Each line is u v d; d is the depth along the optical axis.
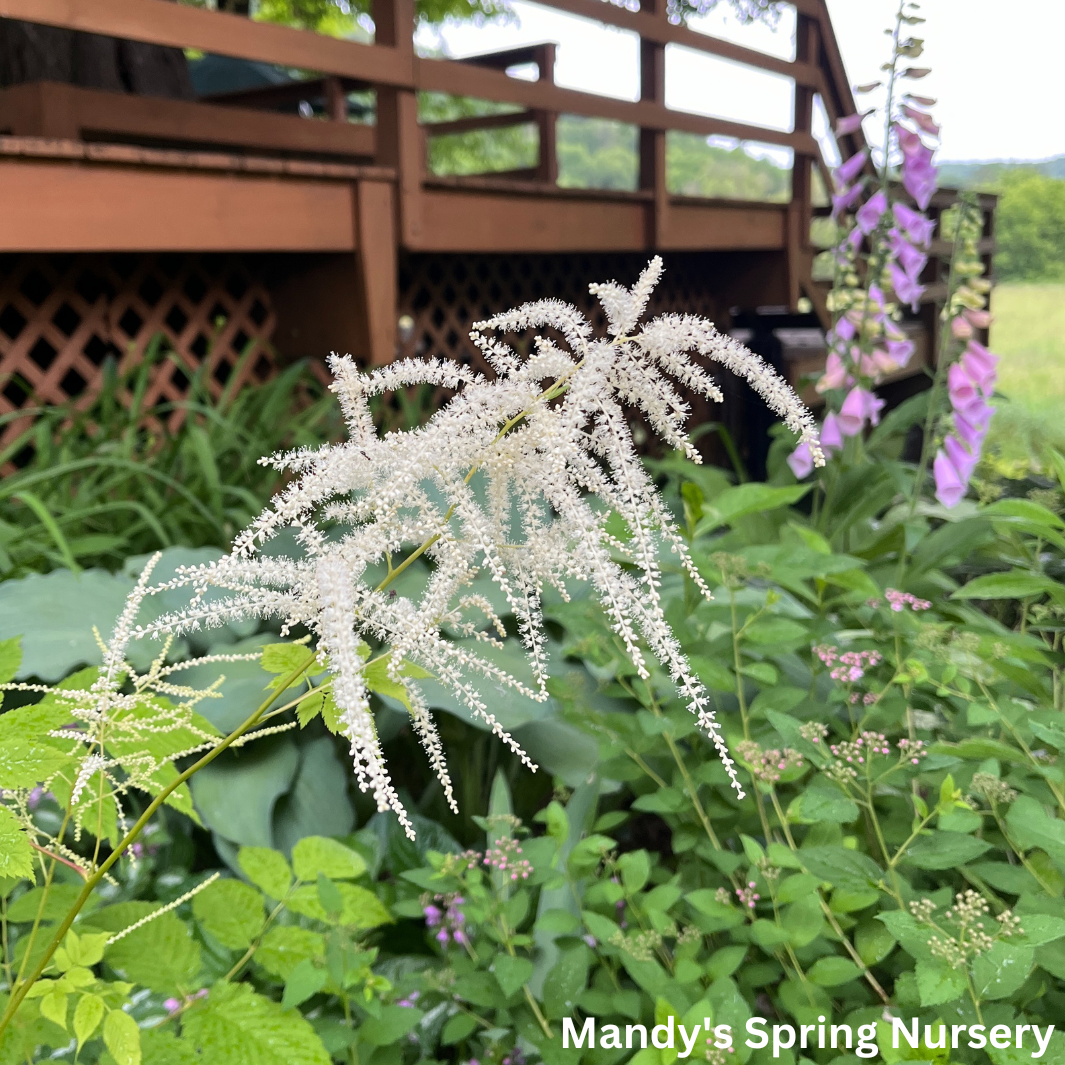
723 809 1.94
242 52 3.38
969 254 2.97
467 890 1.86
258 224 3.54
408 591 2.41
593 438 0.98
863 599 2.20
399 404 4.11
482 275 5.34
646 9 5.02
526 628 1.08
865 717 1.91
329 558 0.92
